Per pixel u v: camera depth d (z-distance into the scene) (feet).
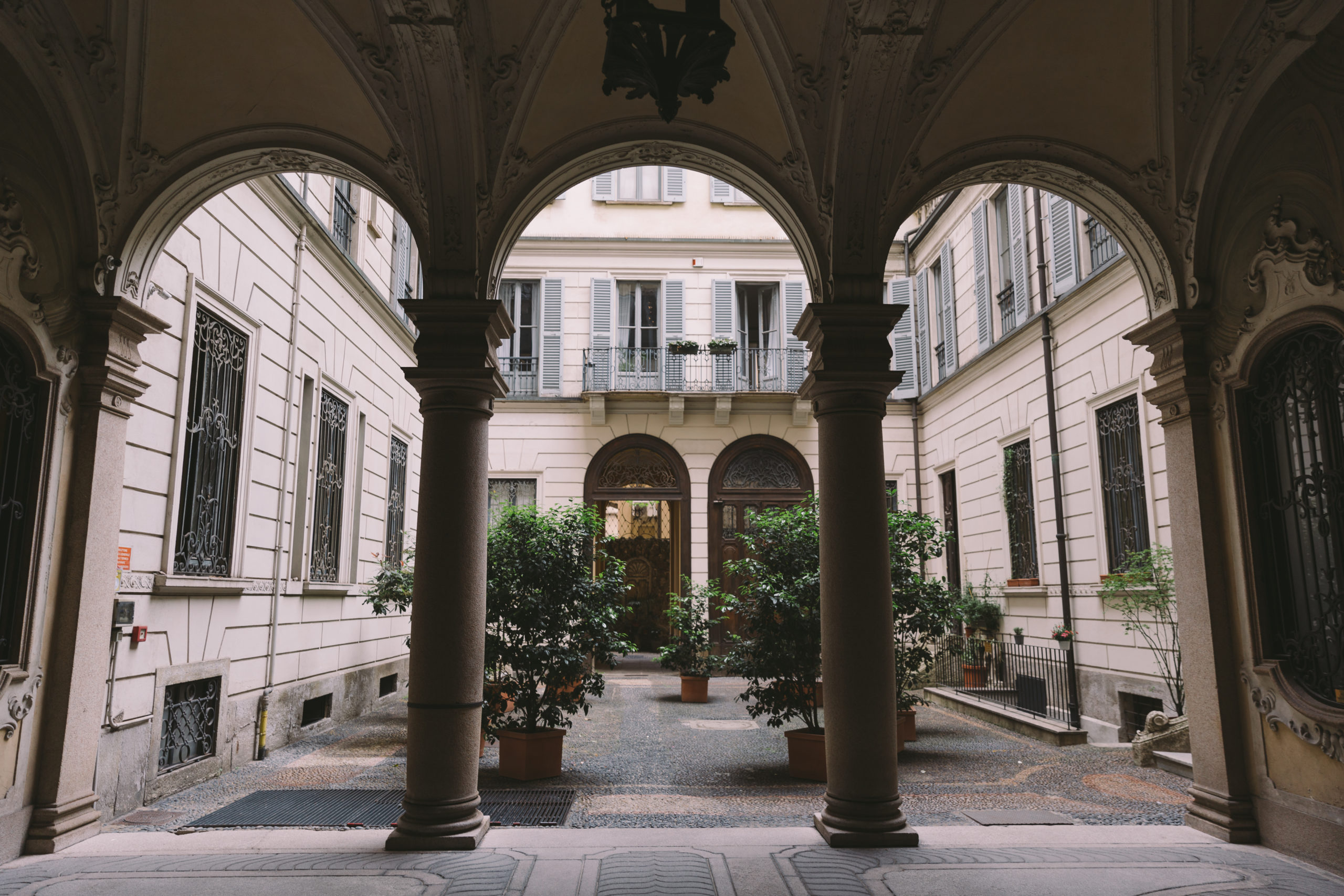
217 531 24.45
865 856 15.74
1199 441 18.31
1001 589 41.39
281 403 28.25
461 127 16.97
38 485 16.15
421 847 16.05
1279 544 16.98
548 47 17.40
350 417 35.19
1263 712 16.81
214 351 24.22
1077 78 18.20
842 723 17.10
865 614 17.26
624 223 57.93
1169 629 27.55
